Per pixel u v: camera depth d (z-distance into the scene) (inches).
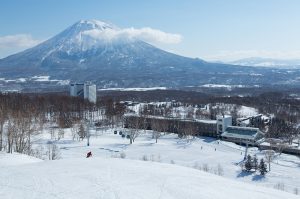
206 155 5861.2
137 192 1711.4
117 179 1920.5
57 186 1776.6
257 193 1888.5
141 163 2474.2
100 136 7377.0
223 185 1974.7
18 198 1606.8
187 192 1748.3
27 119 6235.2
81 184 1812.3
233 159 5629.9
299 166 5442.9
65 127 7834.6
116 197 1628.9
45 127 7765.8
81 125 6988.2
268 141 7490.2
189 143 7022.6
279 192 1968.5
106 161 2471.7
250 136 7598.4
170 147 6402.6
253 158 5408.5
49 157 4397.1
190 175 2153.1
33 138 6382.9
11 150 4138.8
